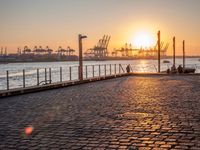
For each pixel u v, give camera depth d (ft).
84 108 41.01
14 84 152.97
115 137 25.32
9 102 48.80
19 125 30.68
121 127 28.94
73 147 22.72
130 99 49.83
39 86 68.13
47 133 27.14
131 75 131.03
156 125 29.58
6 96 56.54
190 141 23.71
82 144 23.48
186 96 53.01
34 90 65.10
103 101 47.93
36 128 29.22
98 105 43.60
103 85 80.59
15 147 22.99
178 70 147.84
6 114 37.32
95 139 24.82
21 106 43.96
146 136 25.45
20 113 37.88
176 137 24.99
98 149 22.12
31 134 26.86
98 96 55.01
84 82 89.92
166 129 27.84
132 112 37.19
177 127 28.58
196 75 126.93
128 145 22.97
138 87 72.49
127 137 25.25
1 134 27.04
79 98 52.49
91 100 49.44
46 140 24.82
